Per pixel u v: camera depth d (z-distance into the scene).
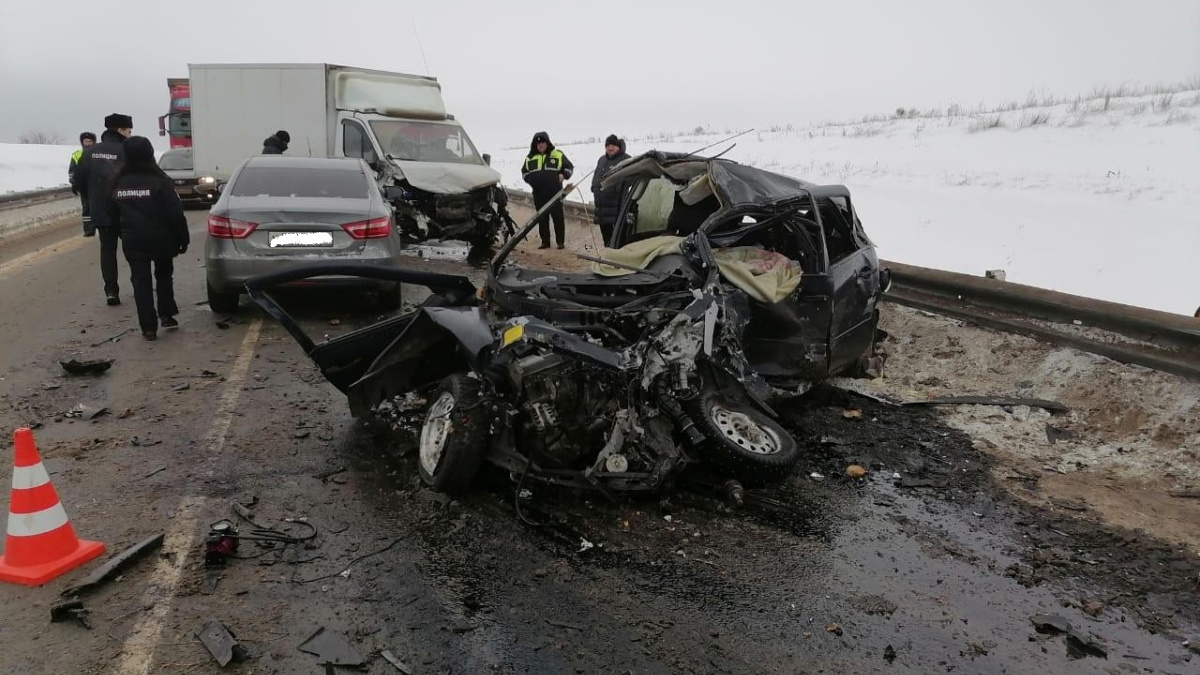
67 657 2.88
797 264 5.60
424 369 5.32
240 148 15.86
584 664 2.97
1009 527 4.29
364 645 3.03
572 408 4.27
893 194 20.17
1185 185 17.86
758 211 5.68
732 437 4.41
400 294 8.88
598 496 4.41
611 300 4.83
